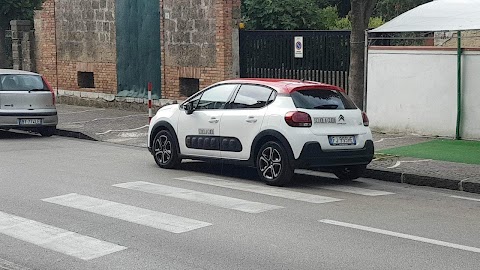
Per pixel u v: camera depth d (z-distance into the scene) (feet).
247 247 24.29
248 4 80.64
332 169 39.40
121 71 71.87
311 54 57.82
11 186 35.27
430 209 30.99
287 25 79.61
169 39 66.85
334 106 36.55
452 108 50.42
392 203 32.24
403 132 52.95
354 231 26.50
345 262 22.53
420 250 23.90
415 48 51.60
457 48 49.57
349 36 55.36
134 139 54.85
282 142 35.29
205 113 39.24
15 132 61.46
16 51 82.12
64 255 23.59
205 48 63.77
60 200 31.96
